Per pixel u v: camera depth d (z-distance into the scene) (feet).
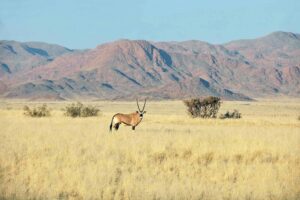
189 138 199.62
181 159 155.53
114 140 196.34
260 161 157.48
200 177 128.77
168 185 114.42
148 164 145.18
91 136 212.23
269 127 337.11
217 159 159.53
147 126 312.91
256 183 119.96
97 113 473.26
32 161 143.13
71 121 339.36
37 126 271.28
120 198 105.60
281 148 178.70
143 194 106.93
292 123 411.95
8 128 250.78
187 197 105.09
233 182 124.98
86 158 150.00
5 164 138.21
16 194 106.73
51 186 112.47
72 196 107.96
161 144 179.01
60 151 160.35
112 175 123.24
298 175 131.75
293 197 110.63
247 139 206.39
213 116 519.19
